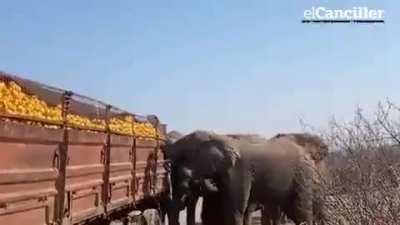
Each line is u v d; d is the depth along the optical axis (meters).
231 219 22.08
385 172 8.47
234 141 22.88
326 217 9.32
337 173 9.13
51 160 8.34
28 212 7.62
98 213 10.52
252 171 22.72
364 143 8.80
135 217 13.68
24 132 7.45
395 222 8.22
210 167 21.69
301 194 22.50
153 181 16.16
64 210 8.69
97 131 10.48
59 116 8.73
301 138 23.86
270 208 23.36
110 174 11.35
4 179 7.00
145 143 14.91
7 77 7.66
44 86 8.54
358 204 8.58
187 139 21.83
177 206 20.70
